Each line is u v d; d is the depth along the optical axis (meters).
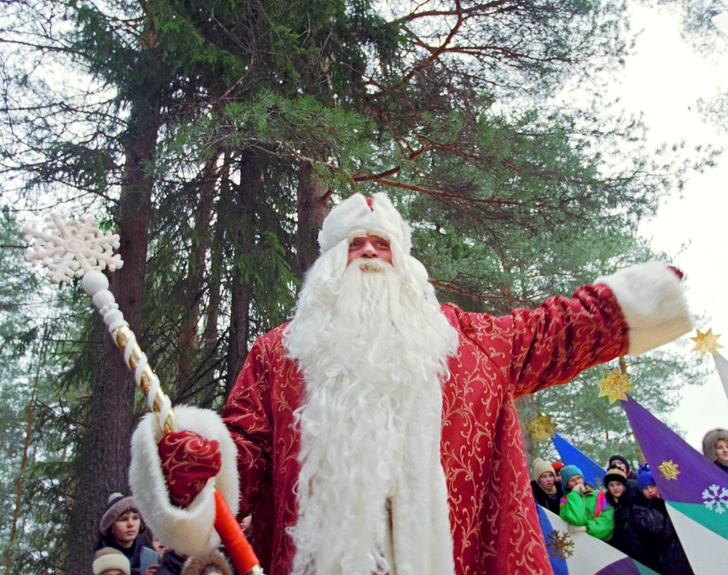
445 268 11.35
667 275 2.76
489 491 2.59
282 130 8.21
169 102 9.40
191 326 10.32
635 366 17.48
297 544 2.34
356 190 8.65
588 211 10.77
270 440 2.72
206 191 9.73
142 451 2.22
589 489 5.20
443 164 10.50
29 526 15.14
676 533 4.84
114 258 2.51
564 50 10.90
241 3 9.16
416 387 2.54
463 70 11.03
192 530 2.14
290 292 9.93
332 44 10.12
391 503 2.38
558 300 2.90
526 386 2.83
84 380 10.30
